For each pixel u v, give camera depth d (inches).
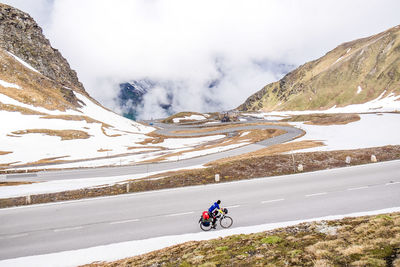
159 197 917.2
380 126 2586.1
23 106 4284.0
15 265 528.7
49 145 3159.5
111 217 762.2
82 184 1314.0
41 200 932.0
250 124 5068.9
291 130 3523.6
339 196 791.1
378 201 722.2
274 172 1138.0
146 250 554.9
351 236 401.7
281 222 630.5
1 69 4835.1
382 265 283.6
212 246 481.7
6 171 1904.5
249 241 470.0
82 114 5182.1
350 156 1275.8
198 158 2071.9
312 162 1240.2
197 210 778.8
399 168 1049.5
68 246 604.7
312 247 379.2
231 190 942.4
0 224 742.5
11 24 6471.5
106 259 530.0
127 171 1736.0
